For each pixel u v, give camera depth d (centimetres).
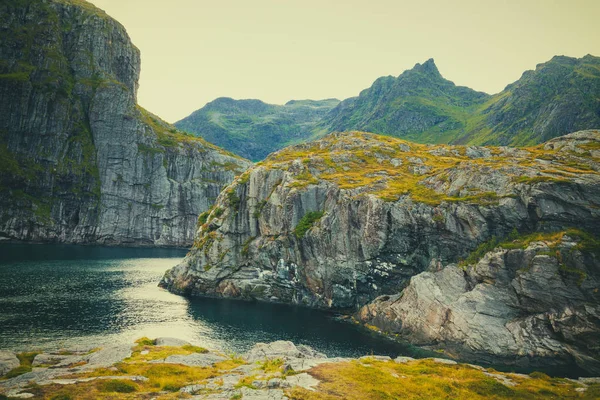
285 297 12038
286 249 11925
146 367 4988
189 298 12244
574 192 8006
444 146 15050
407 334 8488
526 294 7450
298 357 5888
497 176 9462
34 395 3909
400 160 13712
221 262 12962
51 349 6781
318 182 12181
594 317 6669
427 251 9594
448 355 7538
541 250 7556
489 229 8794
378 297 9794
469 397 4366
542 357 6975
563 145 10994
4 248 18662
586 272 7006
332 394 4088
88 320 8812
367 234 10244
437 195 10138
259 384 4300
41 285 11825
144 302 11050
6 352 5634
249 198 13362
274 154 16362
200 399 3919
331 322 9738
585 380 5344
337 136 17375
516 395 4491
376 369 5109
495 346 7325
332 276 10862
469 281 8431
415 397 4234
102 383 4253
